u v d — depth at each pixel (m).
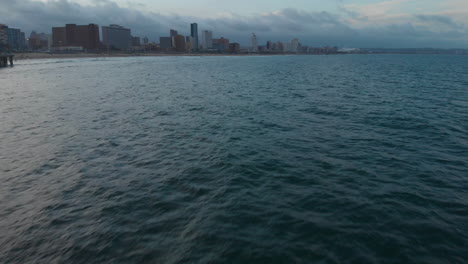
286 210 11.21
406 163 16.23
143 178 14.14
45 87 51.56
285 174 14.66
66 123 25.09
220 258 8.55
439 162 16.39
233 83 60.41
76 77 72.44
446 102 35.94
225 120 26.38
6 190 13.01
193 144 19.39
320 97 40.28
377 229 10.02
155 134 21.73
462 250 8.96
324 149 18.59
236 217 10.70
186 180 13.89
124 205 11.60
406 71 99.50
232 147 18.80
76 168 15.41
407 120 26.36
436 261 8.50
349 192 12.78
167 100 37.66
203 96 41.44
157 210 11.20
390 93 44.28
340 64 162.88
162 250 8.90
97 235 9.67
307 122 25.70
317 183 13.67
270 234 9.70
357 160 16.70
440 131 22.77
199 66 132.75
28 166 15.69
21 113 29.28
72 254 8.79
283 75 82.81
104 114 28.81
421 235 9.69
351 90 48.12
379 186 13.38
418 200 12.06
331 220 10.55
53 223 10.41
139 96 41.25
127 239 9.44
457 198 12.24
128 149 18.41
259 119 26.80
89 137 20.95
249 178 14.14
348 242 9.30
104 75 79.31
